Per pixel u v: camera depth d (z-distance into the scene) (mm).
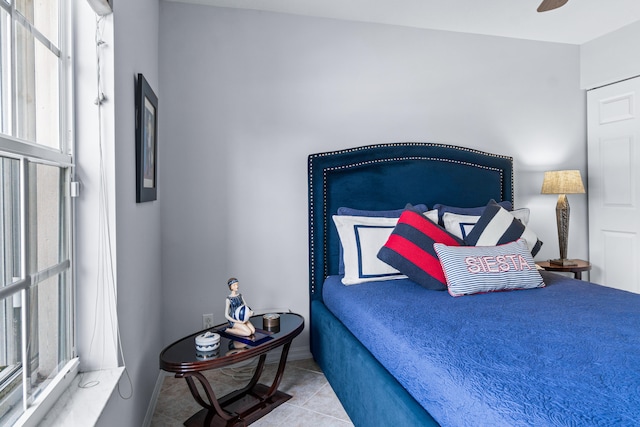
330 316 2490
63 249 1355
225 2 2727
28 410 1075
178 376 1798
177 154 2711
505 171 3365
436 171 3160
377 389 1646
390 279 2539
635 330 1517
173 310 2725
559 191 3260
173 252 2717
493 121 3406
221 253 2805
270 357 2895
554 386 1098
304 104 2943
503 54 3410
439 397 1271
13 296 1014
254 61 2840
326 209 2908
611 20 3115
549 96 3549
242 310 2137
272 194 2891
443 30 3244
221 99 2781
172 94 2697
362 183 2973
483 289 2117
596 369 1187
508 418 1005
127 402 1616
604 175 3523
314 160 2877
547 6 2023
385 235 2639
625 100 3322
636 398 1017
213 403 1916
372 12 2914
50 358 1240
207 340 1927
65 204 1371
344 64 3023
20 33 1083
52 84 1301
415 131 3201
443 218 2820
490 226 2547
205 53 2750
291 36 2908
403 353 1519
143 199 1933
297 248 2951
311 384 2479
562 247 3352
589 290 2186
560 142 3598
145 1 2141
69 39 1407
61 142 1365
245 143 2832
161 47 2676
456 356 1332
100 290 1465
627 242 3357
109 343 1474
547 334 1493
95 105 1456
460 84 3307
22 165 1059
